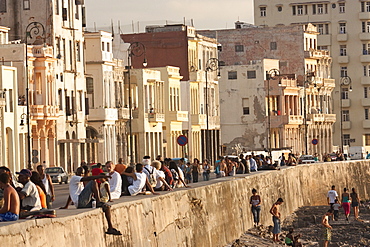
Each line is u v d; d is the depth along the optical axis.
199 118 171.75
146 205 52.38
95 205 46.25
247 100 196.75
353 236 96.06
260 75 196.62
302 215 112.19
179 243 58.97
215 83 186.00
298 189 123.88
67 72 140.62
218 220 71.88
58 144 135.25
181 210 60.72
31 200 41.94
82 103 145.38
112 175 53.16
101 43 148.12
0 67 121.56
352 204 110.56
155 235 53.44
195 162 101.00
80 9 146.62
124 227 47.94
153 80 158.75
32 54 131.88
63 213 42.97
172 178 67.50
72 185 47.22
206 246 66.88
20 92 129.88
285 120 196.75
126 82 155.62
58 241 39.31
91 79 147.75
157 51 172.62
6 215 38.09
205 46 182.88
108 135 148.50
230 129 197.75
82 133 144.75
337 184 148.12
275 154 176.88
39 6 139.62
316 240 90.88
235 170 104.75
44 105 130.62
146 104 156.62
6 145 123.12
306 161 166.88
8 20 140.12
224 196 75.69
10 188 38.28
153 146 158.62
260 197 85.94
